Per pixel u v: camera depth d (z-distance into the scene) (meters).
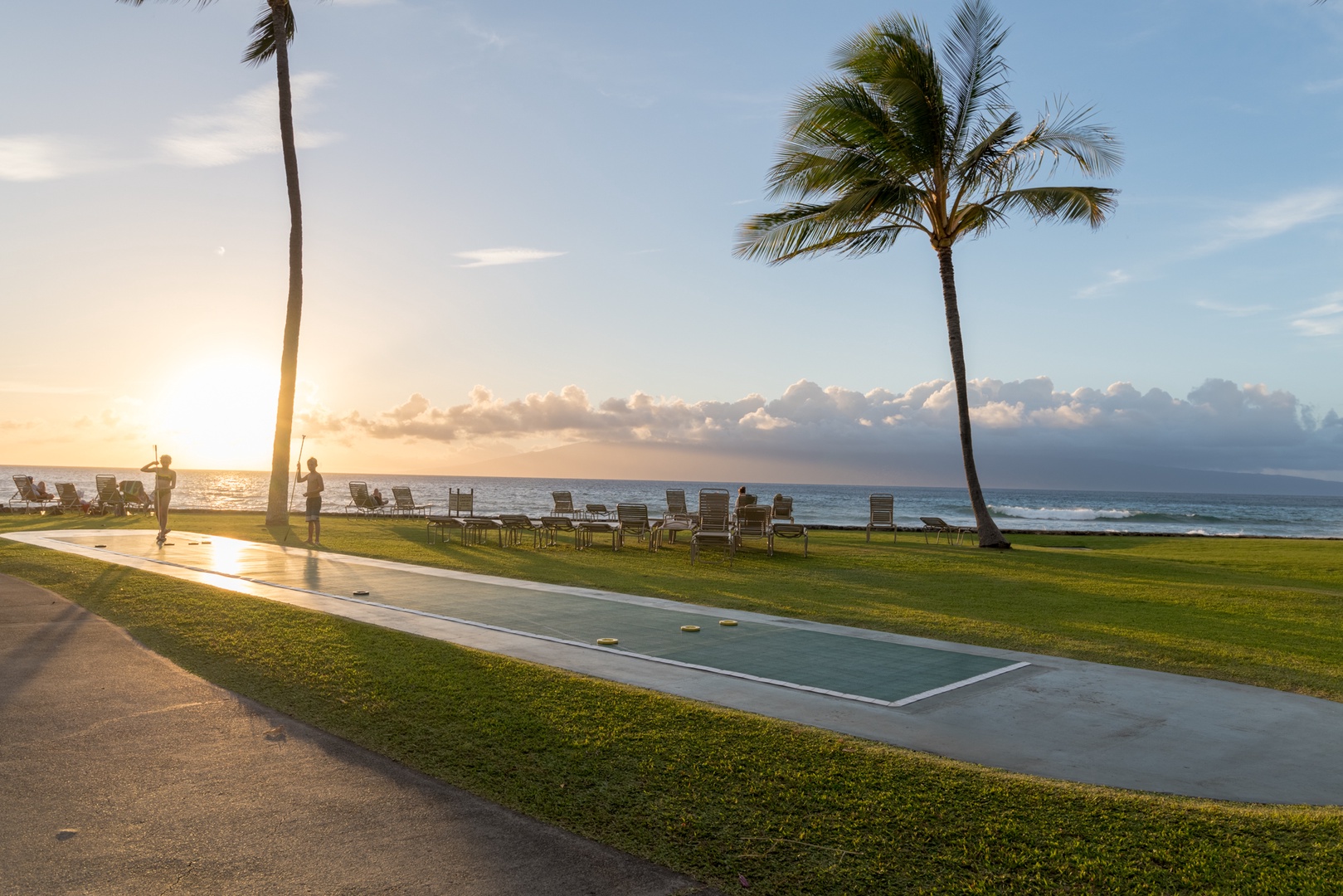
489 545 17.55
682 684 6.18
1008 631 8.44
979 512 18.81
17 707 5.48
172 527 20.69
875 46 18.23
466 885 3.32
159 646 7.21
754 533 16.36
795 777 4.39
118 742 4.88
